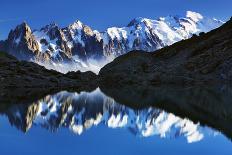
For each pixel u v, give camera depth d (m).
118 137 33.75
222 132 34.97
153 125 40.16
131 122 42.72
